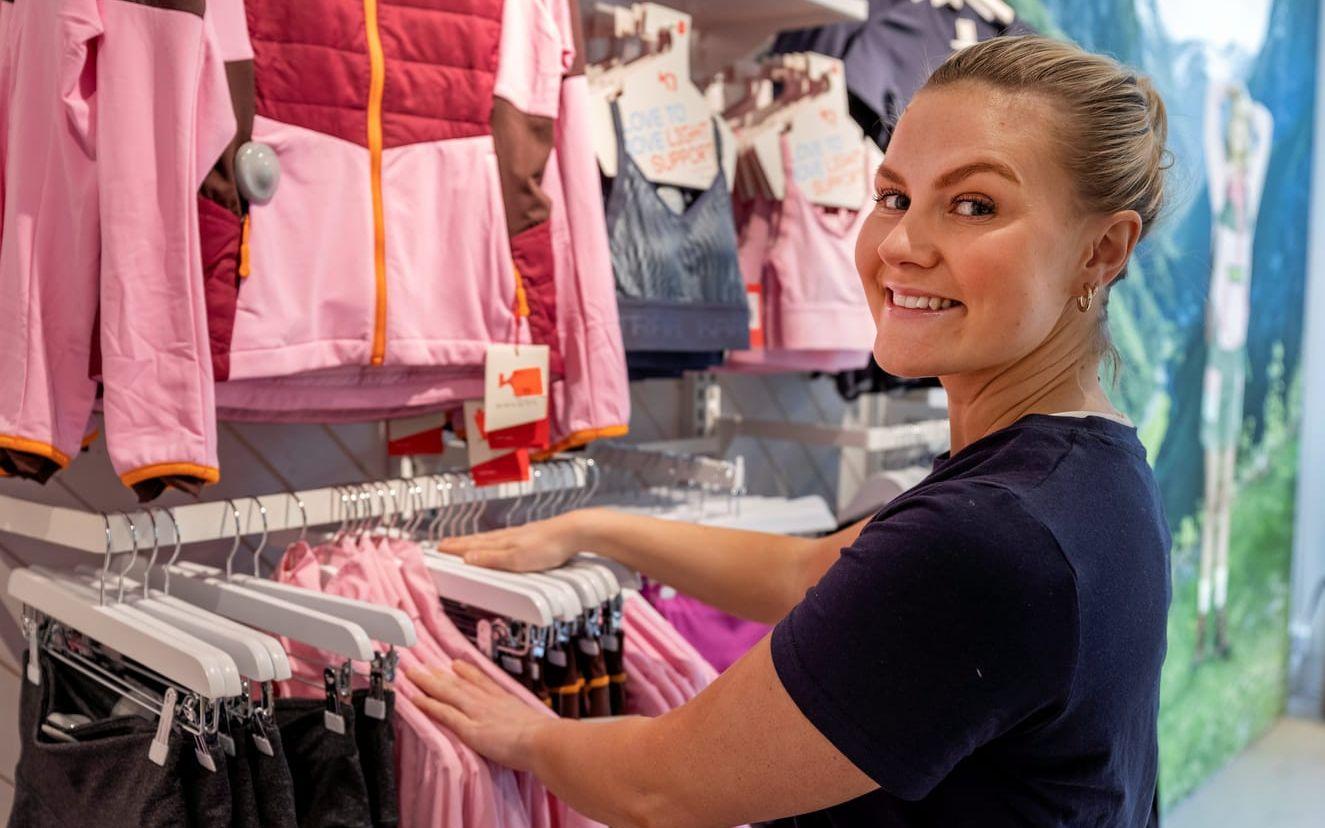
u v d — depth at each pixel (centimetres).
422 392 137
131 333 103
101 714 117
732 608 128
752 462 241
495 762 109
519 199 136
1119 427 87
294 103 120
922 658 74
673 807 87
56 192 105
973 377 91
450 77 131
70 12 100
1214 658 353
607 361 143
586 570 127
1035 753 80
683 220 164
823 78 190
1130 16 294
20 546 144
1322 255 407
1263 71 360
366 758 105
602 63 162
